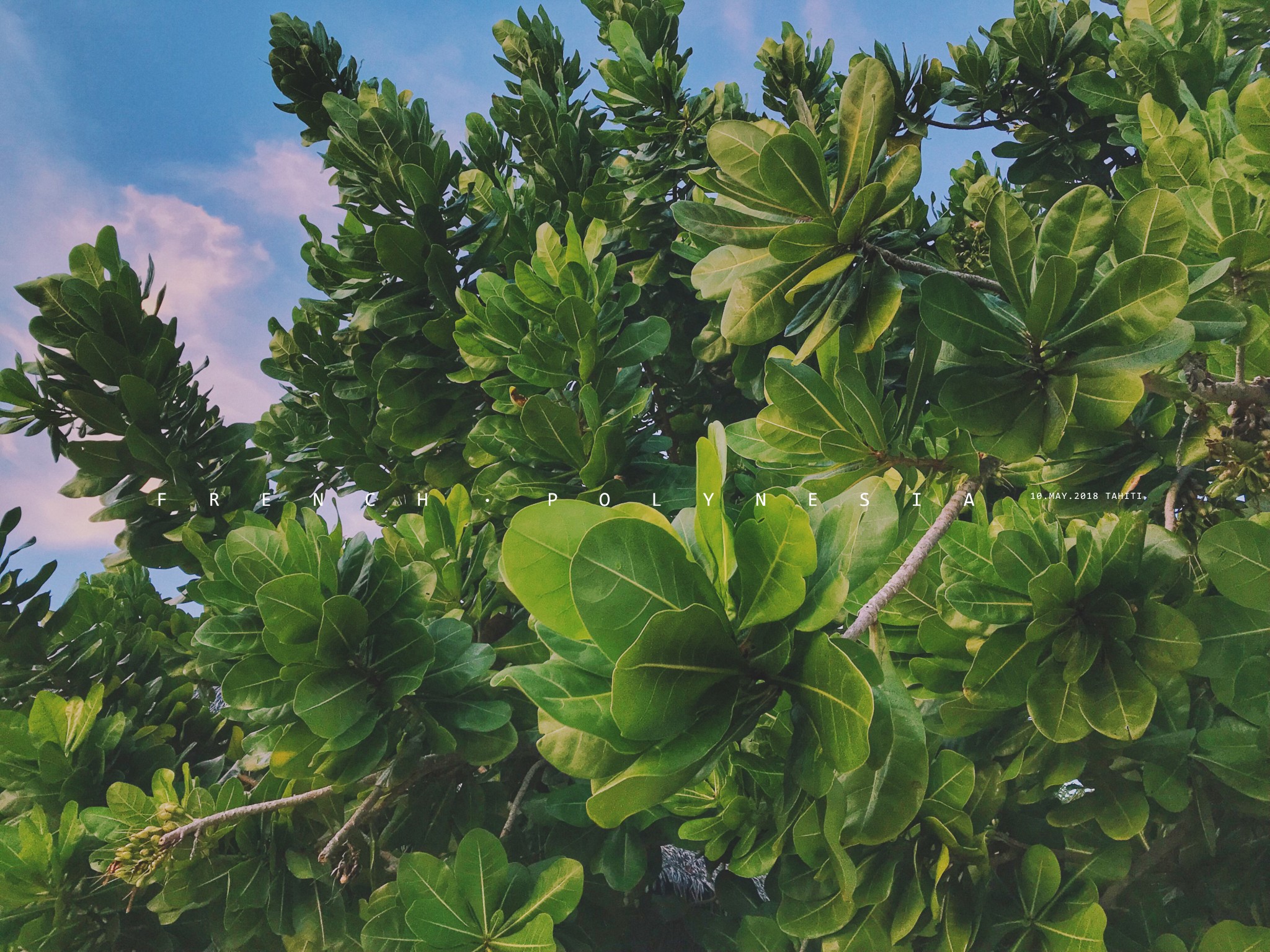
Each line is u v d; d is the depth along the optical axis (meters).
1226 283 2.13
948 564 2.42
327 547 3.35
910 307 3.86
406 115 5.26
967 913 2.69
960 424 1.75
